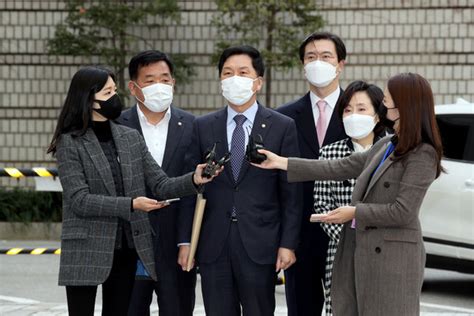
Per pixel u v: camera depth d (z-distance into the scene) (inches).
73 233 244.7
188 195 257.8
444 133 453.4
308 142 296.8
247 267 265.0
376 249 232.1
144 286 292.0
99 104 247.8
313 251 292.0
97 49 701.3
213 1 713.0
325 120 297.9
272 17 673.0
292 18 708.0
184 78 701.9
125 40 699.4
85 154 245.8
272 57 661.3
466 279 510.6
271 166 257.3
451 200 444.8
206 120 276.7
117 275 252.7
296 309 296.2
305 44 297.1
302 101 301.7
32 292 458.3
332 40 294.8
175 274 287.9
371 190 234.1
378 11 722.8
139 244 249.6
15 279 496.4
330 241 279.3
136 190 251.9
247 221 266.1
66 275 244.4
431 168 228.2
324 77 292.0
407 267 230.8
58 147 246.7
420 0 718.5
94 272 243.6
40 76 744.3
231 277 268.2
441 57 718.5
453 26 716.7
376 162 238.8
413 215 229.0
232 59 269.6
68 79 742.5
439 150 229.5
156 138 294.4
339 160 256.7
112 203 241.1
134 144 255.4
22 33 742.5
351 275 244.7
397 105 229.0
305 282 294.4
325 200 280.1
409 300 230.7
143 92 285.4
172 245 287.1
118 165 251.4
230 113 274.5
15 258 576.4
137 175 253.3
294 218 267.6
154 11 687.7
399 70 722.8
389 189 231.1
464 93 717.9
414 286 231.5
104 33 728.3
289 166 256.7
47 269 531.5
